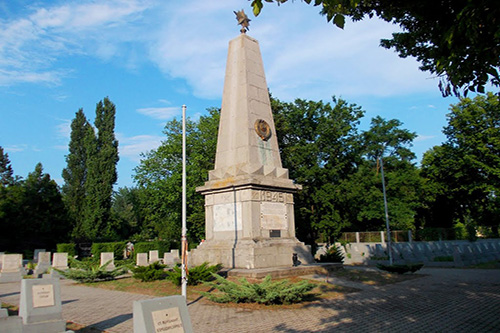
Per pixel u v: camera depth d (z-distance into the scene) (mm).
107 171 49375
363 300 12516
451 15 7105
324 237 36938
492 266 27125
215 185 19141
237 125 19734
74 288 17141
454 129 41156
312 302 12094
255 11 5031
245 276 15602
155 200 41562
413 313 10664
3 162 66500
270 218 18797
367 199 38031
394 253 33969
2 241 43844
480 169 38438
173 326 5109
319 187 37281
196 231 39344
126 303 12609
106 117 51938
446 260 30984
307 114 39469
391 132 55906
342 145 39281
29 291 8250
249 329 8875
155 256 30391
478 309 11305
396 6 8359
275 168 19531
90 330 9180
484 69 6750
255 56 21156
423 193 44562
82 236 47375
